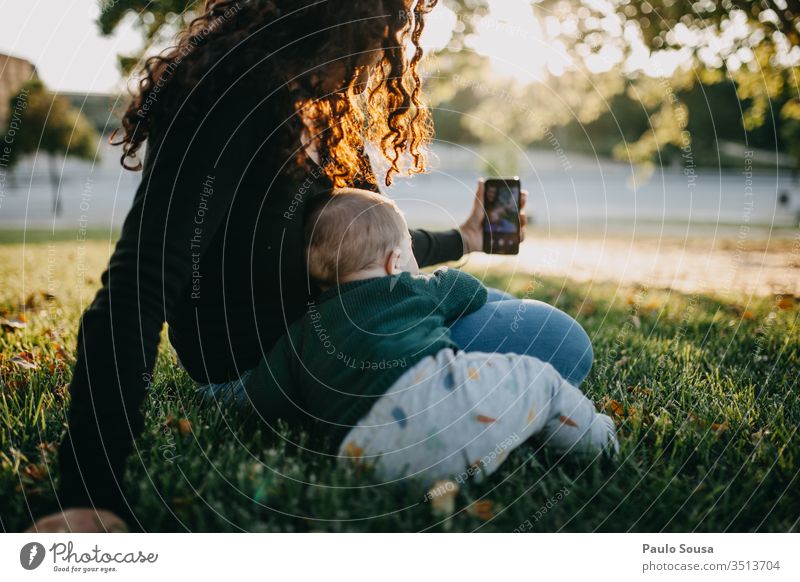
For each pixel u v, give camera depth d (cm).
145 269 123
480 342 167
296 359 164
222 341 170
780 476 158
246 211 159
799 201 1538
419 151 203
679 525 144
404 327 152
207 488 144
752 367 242
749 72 659
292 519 140
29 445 168
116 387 116
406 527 139
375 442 144
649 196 1947
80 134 1520
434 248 220
